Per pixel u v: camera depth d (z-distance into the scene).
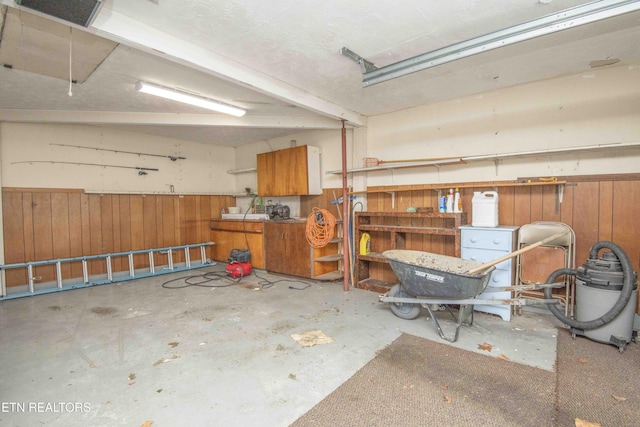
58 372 2.29
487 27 2.30
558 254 3.16
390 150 4.54
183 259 6.11
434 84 3.46
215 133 5.68
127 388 2.10
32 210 4.51
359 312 3.47
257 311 3.52
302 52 2.63
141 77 3.03
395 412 1.84
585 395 1.98
